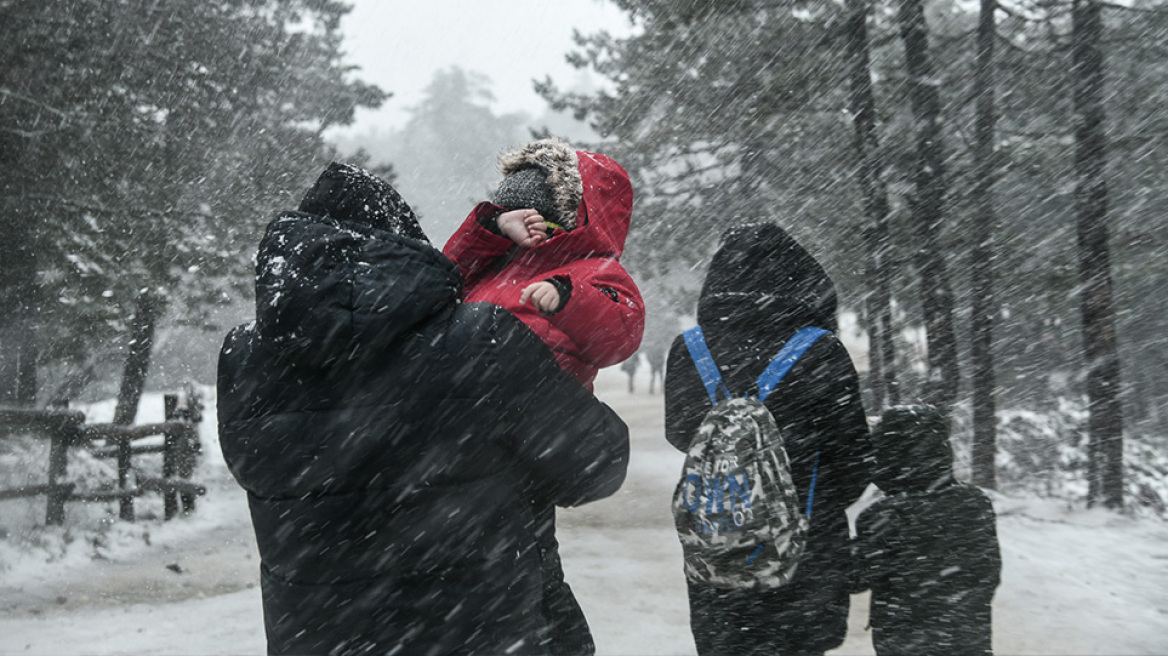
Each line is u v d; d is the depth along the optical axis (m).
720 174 15.79
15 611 6.68
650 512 10.45
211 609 6.75
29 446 11.80
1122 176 14.27
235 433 1.97
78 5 11.02
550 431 2.02
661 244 16.12
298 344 1.87
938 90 13.26
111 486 10.97
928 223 13.05
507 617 1.95
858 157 13.43
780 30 13.62
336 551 1.89
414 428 1.91
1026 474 14.72
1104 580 7.09
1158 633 5.77
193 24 12.46
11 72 10.41
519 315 2.20
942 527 3.30
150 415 18.98
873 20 13.80
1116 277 14.90
